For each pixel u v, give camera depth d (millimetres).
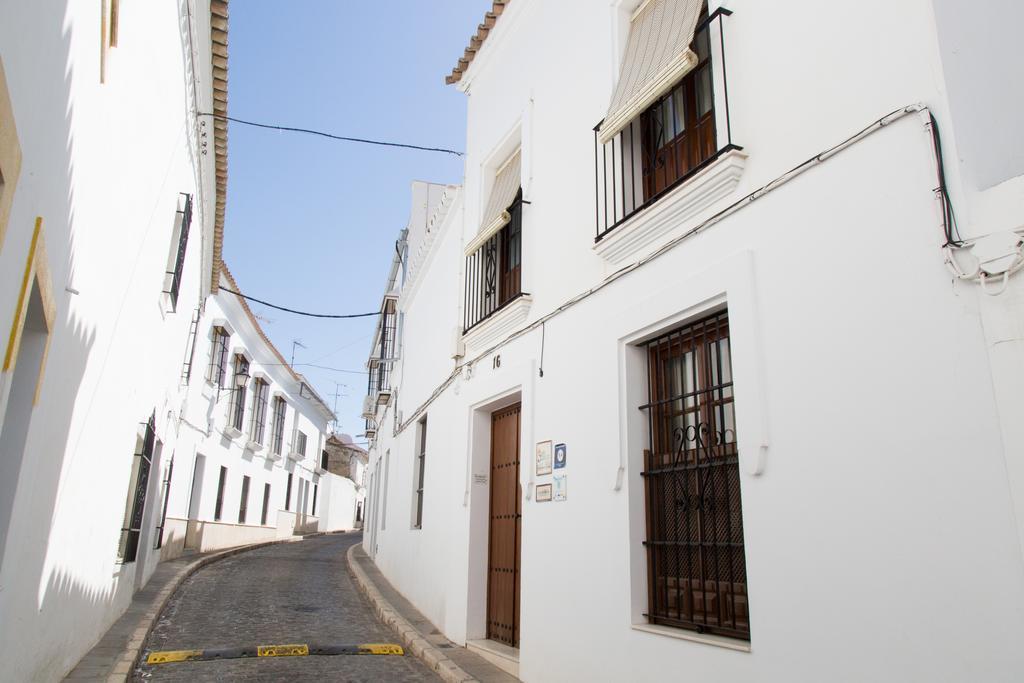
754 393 3758
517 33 7707
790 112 3814
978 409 2738
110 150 4430
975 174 2938
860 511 3143
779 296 3725
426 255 11211
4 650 3578
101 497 5910
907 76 3191
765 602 3551
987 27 3213
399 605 10055
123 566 7719
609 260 5355
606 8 5859
